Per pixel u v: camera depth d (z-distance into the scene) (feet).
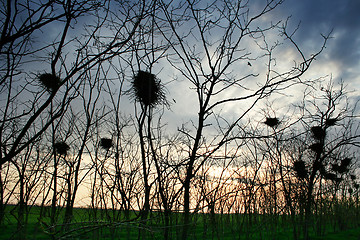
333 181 28.94
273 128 23.35
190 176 15.64
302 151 24.06
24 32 10.14
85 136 20.38
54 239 12.40
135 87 18.11
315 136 23.08
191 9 15.43
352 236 22.93
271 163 21.79
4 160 9.97
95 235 14.93
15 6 10.15
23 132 10.24
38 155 22.66
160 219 18.07
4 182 21.25
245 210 19.75
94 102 20.35
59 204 21.88
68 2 10.66
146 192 16.10
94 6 11.55
